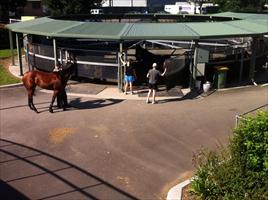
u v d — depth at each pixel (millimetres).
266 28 21031
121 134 13469
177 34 18062
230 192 7922
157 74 16562
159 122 14672
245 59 21172
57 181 10117
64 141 12828
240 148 7941
